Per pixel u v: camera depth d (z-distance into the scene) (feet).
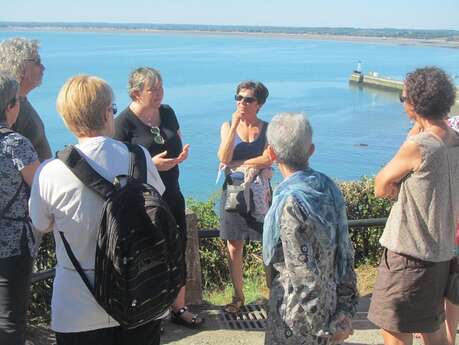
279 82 343.87
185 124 166.71
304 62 568.82
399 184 10.03
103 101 8.15
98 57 545.03
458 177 9.87
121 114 12.32
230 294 17.65
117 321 7.87
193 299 14.96
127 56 577.84
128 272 7.44
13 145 9.14
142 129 12.27
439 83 9.60
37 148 11.63
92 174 7.82
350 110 218.79
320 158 119.96
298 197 8.26
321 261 8.35
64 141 110.32
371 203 20.15
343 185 20.48
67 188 7.80
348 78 381.81
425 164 9.57
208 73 392.68
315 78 378.12
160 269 7.71
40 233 10.00
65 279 8.02
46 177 7.88
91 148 8.00
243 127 13.93
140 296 7.53
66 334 8.05
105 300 7.56
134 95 12.27
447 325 11.96
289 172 8.75
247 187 13.57
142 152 8.48
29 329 13.19
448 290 10.43
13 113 9.56
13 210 9.29
